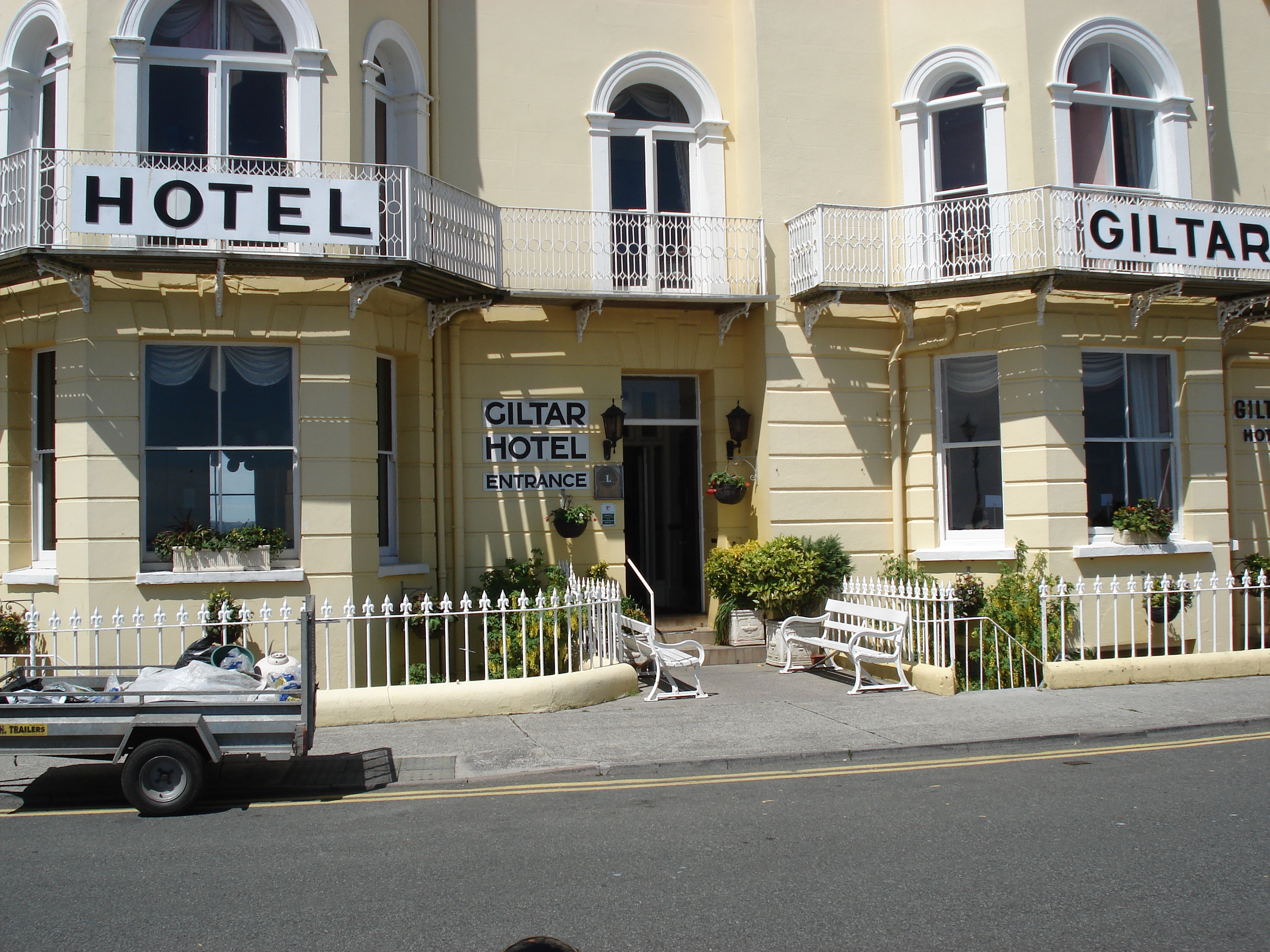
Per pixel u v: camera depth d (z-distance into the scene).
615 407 12.99
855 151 13.40
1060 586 11.03
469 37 13.02
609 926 4.78
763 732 8.80
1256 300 12.85
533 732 8.95
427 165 12.48
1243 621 13.07
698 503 14.02
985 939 4.57
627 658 12.14
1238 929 4.65
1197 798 6.80
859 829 6.21
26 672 8.38
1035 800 6.81
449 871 5.57
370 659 10.37
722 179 13.62
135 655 10.37
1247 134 14.34
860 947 4.50
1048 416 12.32
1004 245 12.60
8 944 4.65
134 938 4.70
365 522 11.13
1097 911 4.87
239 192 10.02
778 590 12.32
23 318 11.08
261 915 4.96
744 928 4.73
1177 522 12.99
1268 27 14.58
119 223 9.74
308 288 10.98
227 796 7.28
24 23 11.12
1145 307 12.41
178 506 10.79
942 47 13.20
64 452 10.59
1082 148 13.20
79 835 6.37
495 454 12.75
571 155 13.21
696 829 6.27
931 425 13.12
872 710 9.66
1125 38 13.20
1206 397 13.09
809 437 13.03
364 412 11.16
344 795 7.26
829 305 12.98
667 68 13.61
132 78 10.75
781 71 13.30
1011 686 10.88
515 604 10.87
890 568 13.03
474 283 11.38
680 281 13.51
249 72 11.27
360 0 11.61
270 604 10.69
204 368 10.95
